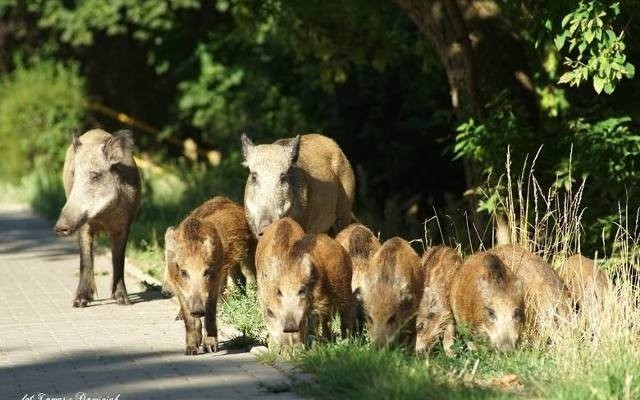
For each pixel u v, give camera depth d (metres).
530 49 55.03
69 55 116.94
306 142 46.38
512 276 32.75
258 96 87.75
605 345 30.72
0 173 106.56
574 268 37.12
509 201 46.75
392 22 68.44
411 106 74.75
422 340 33.94
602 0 40.19
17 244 69.31
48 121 105.94
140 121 117.75
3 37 113.62
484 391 28.31
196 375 31.97
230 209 39.69
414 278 32.66
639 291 36.25
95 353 35.88
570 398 27.47
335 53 65.62
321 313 33.56
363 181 72.81
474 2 54.88
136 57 117.12
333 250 34.25
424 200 77.25
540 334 33.50
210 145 113.88
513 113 52.22
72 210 45.97
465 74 53.34
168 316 43.31
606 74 40.53
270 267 33.47
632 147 48.41
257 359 34.06
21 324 41.88
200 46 107.56
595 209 49.84
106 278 54.09
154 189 88.69
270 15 65.75
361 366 29.69
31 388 30.95
